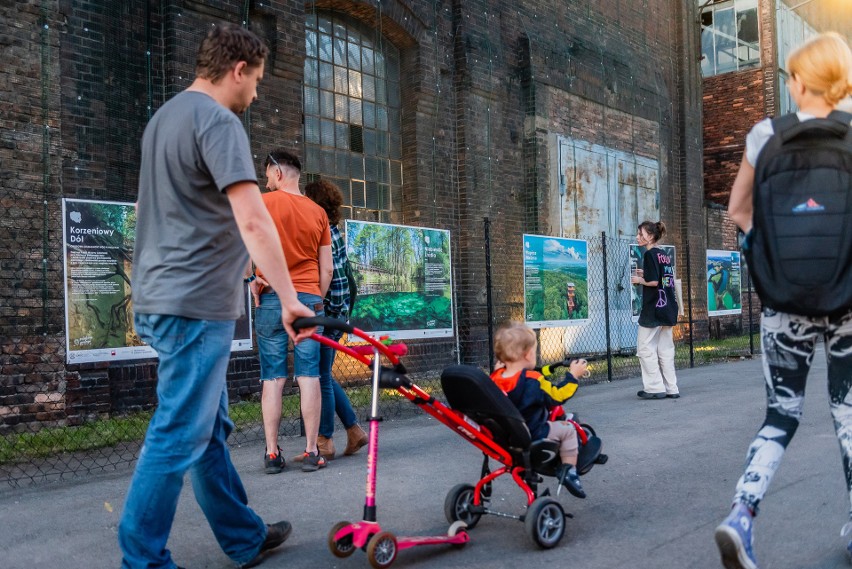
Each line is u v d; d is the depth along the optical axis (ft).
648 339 25.53
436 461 16.39
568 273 33.22
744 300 59.98
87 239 19.35
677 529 11.29
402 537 9.99
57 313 22.41
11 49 21.94
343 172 33.53
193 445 8.67
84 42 24.16
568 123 43.91
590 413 22.65
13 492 14.61
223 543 9.85
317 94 32.58
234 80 9.27
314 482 14.61
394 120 36.27
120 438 20.27
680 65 55.06
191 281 8.57
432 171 36.58
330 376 16.71
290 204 15.20
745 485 8.71
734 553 8.33
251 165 8.58
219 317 8.80
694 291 54.13
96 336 19.36
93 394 23.06
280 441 19.48
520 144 41.11
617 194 47.75
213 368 8.79
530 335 11.84
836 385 9.21
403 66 36.45
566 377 11.55
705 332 54.90
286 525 10.71
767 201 8.68
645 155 50.70
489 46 39.29
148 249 8.77
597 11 47.37
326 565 10.03
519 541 10.98
